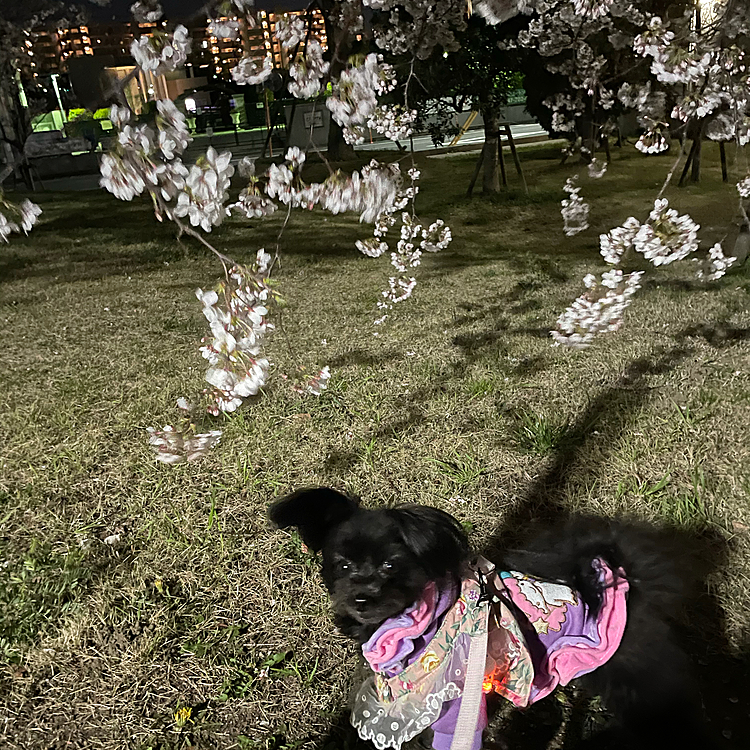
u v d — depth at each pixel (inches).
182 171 30.1
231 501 50.2
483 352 72.4
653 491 48.3
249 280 34.7
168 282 105.4
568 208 100.7
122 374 71.9
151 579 43.6
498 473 52.1
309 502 27.3
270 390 65.8
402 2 86.7
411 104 127.4
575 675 28.4
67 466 55.4
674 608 35.3
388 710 26.7
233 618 40.8
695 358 67.2
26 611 40.9
